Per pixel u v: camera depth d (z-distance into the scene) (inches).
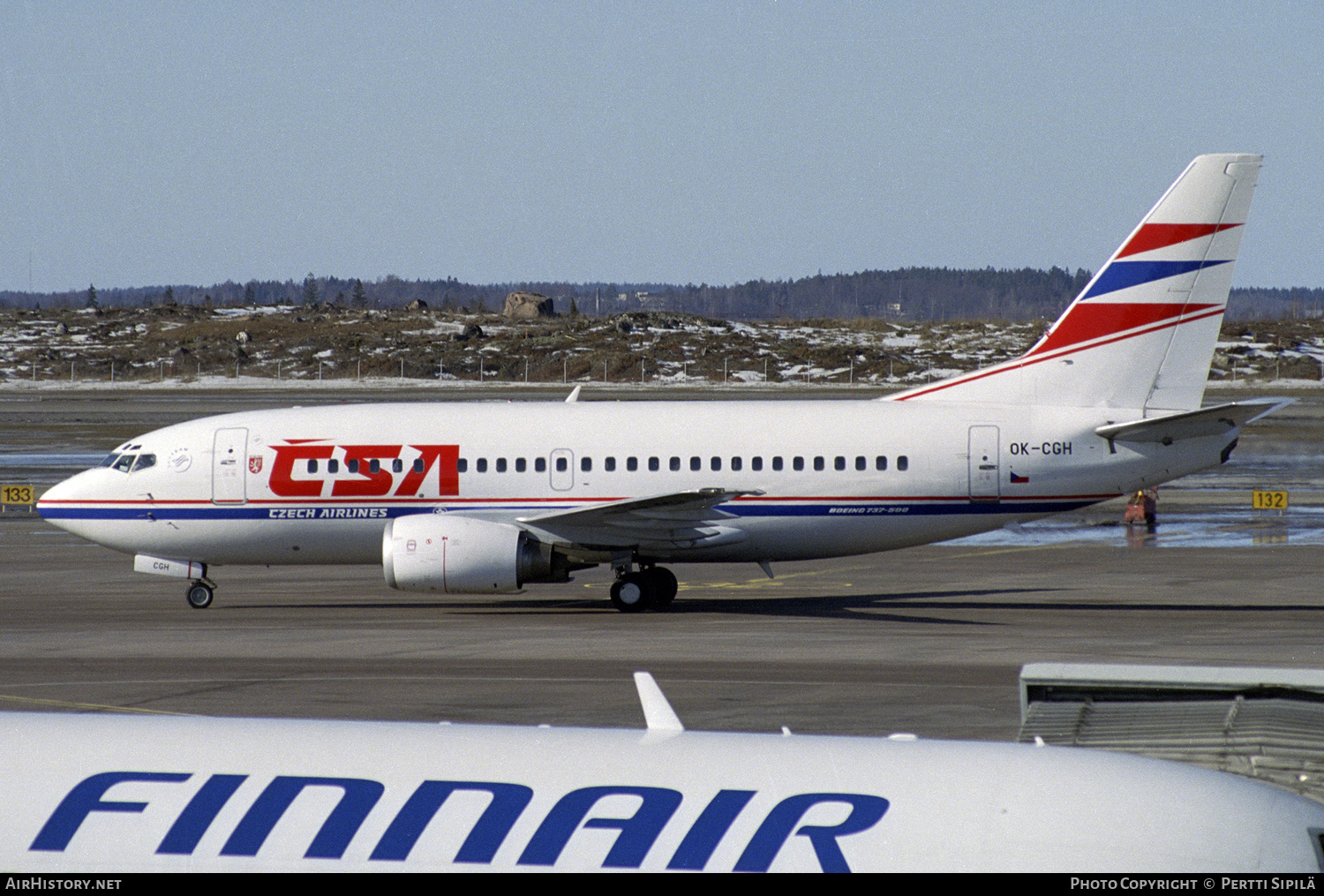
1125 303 4616.1
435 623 4293.8
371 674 3395.7
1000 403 4672.7
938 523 4638.3
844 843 727.1
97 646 3831.2
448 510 4702.3
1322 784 1151.6
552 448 4702.3
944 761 798.5
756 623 4274.1
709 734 868.0
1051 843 718.5
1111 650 3710.6
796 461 4640.8
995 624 4217.5
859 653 3686.0
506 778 794.8
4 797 790.5
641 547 4586.6
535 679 3331.7
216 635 4045.3
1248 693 1364.4
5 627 4212.6
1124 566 5615.2
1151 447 4574.3
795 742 845.2
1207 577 5255.9
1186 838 720.3
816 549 4697.3
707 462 4658.0
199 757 823.7
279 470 4712.1
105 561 5969.5
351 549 4783.5
